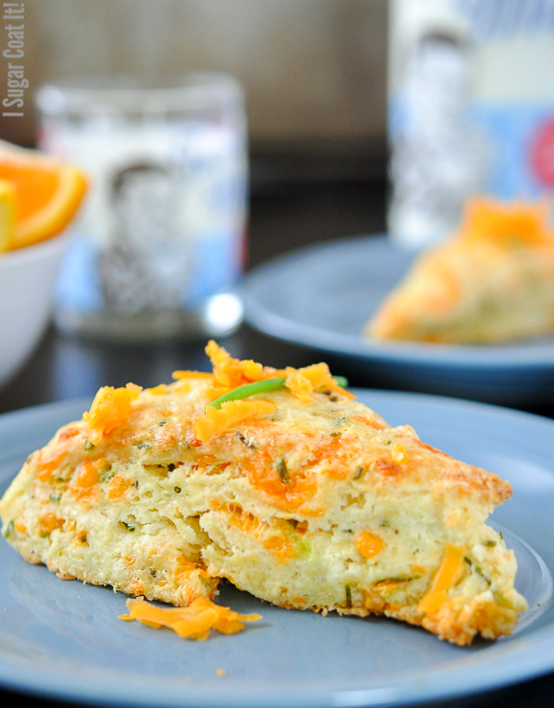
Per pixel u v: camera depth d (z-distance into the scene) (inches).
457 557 13.7
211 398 14.8
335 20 37.4
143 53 36.8
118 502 14.5
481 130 25.2
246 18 37.0
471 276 22.0
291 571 14.1
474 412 16.5
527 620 13.6
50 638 13.5
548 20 23.9
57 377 20.1
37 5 35.0
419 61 25.1
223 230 21.9
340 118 38.6
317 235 30.8
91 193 21.2
